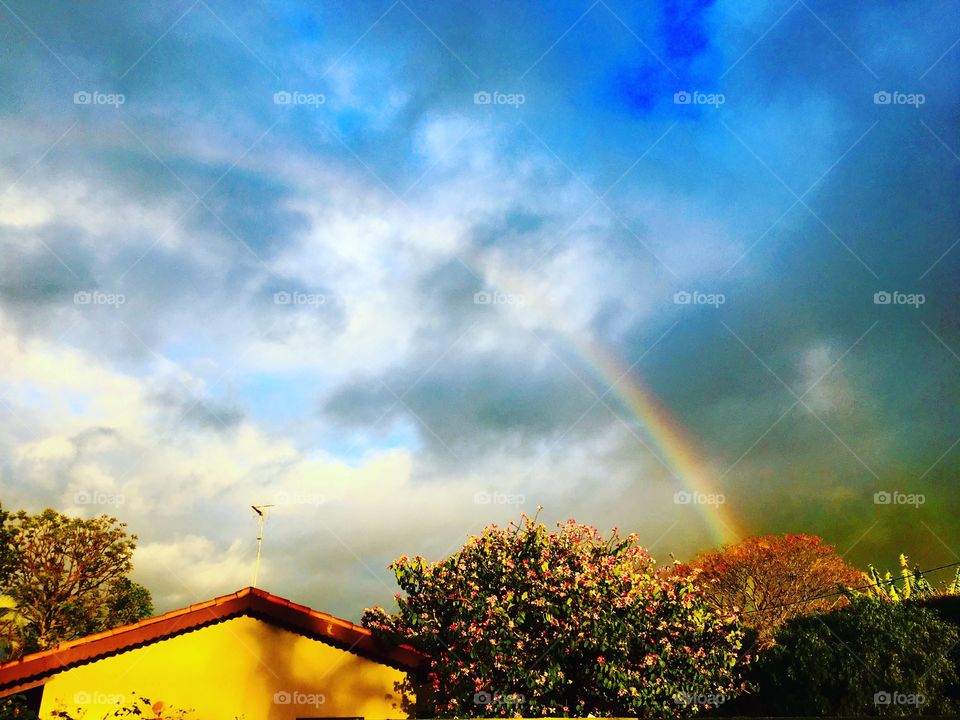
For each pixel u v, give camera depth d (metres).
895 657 16.75
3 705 14.11
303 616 15.94
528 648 14.66
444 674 15.15
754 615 35.38
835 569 39.47
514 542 16.08
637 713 14.52
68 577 35.75
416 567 15.65
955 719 8.91
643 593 15.25
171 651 15.48
